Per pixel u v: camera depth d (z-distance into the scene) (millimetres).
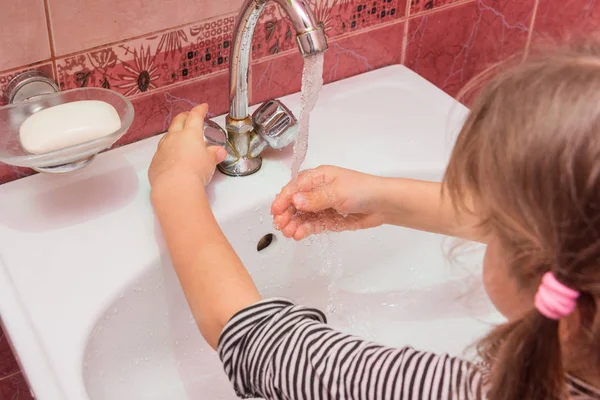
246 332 566
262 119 756
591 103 427
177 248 628
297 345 553
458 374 532
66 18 681
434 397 526
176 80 784
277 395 557
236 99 731
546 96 443
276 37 820
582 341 479
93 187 742
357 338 572
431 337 831
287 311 577
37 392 561
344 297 852
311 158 796
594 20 1038
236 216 735
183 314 741
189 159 698
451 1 925
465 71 1020
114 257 673
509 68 489
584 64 455
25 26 667
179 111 812
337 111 866
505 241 490
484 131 476
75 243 682
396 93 900
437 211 702
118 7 701
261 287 810
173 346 750
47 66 700
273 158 795
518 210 459
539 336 454
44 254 669
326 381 542
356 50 901
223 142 749
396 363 542
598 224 418
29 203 720
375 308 850
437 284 850
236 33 680
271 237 782
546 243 447
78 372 580
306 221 718
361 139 826
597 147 417
